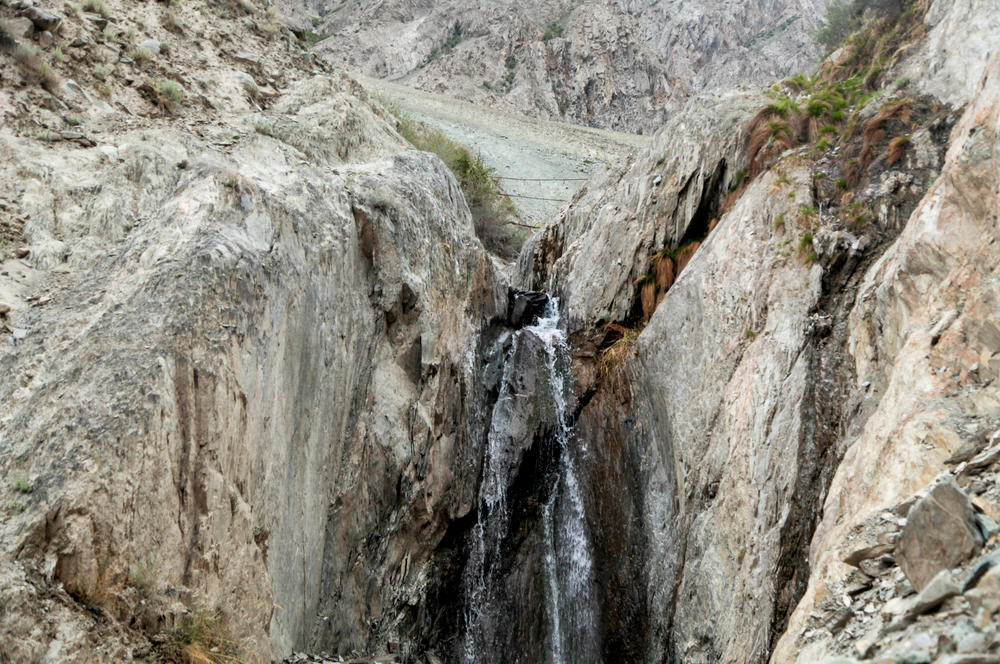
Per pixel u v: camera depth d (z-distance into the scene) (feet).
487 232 88.17
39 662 16.20
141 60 39.27
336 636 29.19
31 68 33.37
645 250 45.78
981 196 22.39
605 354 44.88
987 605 12.92
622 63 273.95
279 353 26.48
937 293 22.97
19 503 18.13
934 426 19.24
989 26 33.71
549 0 295.69
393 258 35.06
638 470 38.47
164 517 20.30
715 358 34.22
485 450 40.86
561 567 40.22
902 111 34.68
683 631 30.78
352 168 39.04
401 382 34.65
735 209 38.52
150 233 26.16
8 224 26.68
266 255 26.89
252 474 24.12
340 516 30.63
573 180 132.26
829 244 31.91
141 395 20.42
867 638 15.37
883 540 17.79
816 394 28.32
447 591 36.63
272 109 42.01
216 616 21.13
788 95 44.14
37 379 21.52
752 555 27.66
